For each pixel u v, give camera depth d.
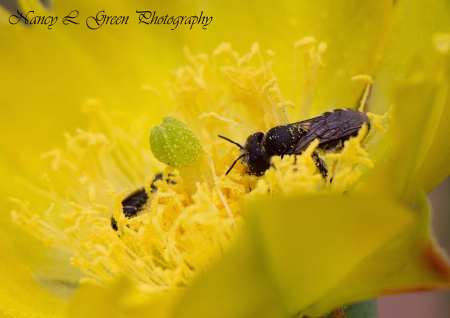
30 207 0.12
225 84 0.13
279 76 0.13
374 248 0.09
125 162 0.13
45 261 0.12
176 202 0.11
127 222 0.11
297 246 0.09
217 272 0.09
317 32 0.12
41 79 0.13
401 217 0.09
